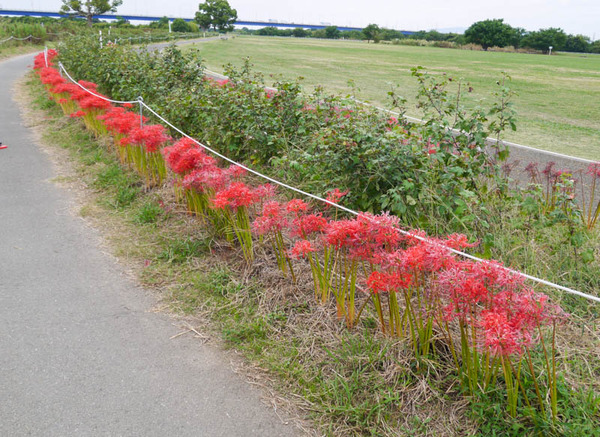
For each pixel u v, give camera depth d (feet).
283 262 12.51
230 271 13.15
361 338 10.08
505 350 6.98
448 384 8.79
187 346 10.25
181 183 16.20
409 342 9.51
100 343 10.28
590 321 10.42
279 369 9.46
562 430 7.36
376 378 8.93
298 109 20.49
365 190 13.97
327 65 93.09
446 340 9.50
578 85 70.08
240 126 21.15
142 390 8.94
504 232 13.39
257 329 10.59
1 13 301.02
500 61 131.13
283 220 12.10
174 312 11.50
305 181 17.58
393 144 14.08
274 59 103.19
